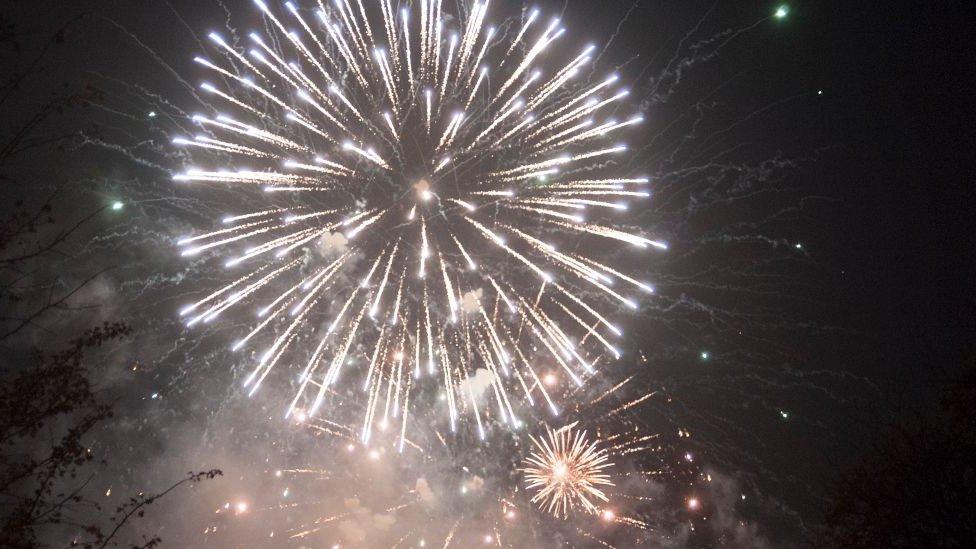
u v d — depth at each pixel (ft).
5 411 26.63
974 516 33.32
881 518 35.22
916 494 34.81
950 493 34.17
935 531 34.14
